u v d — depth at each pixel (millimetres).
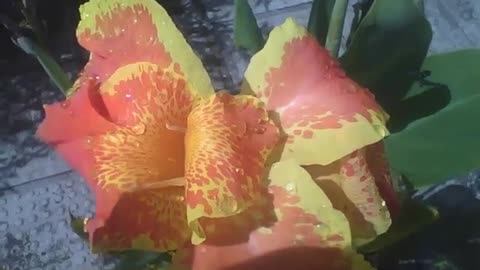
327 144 227
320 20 320
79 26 249
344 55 307
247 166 222
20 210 637
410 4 293
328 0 316
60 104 242
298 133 231
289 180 222
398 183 283
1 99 699
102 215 217
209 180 216
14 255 614
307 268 220
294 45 237
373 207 230
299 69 237
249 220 224
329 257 220
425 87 305
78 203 643
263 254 222
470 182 535
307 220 220
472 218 337
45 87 705
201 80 240
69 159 236
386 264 321
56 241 619
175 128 236
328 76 237
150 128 234
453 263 326
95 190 224
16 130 681
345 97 234
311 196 220
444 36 738
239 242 224
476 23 745
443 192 384
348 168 229
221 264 222
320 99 234
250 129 229
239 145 225
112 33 245
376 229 232
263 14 756
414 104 306
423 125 302
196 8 753
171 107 237
